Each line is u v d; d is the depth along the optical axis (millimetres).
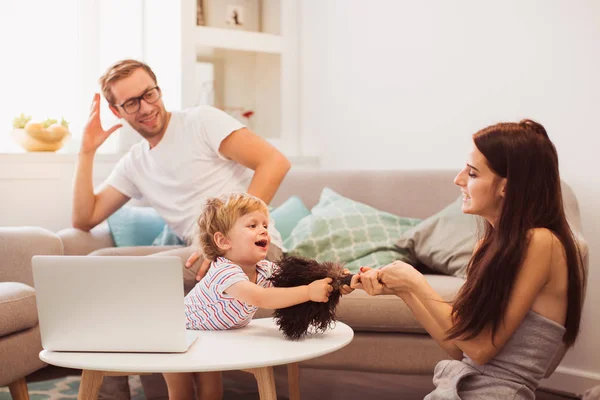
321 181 3354
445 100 3521
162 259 1537
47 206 3496
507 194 1569
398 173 3230
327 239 2902
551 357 1588
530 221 1560
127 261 1552
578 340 2980
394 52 3766
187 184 2783
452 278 2666
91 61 3898
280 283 1758
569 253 1571
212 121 2744
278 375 3090
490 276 1547
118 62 2734
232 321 1826
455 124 3477
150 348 1591
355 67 3986
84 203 3014
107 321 1591
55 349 1632
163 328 1571
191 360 1521
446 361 1694
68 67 3893
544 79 3098
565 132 3029
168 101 3977
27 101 3814
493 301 1537
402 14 3719
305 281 1735
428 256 2805
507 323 1543
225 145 2725
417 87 3654
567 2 3004
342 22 4051
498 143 1581
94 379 1604
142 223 3230
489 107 3324
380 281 1708
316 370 3221
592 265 2936
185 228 2814
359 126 3979
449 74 3496
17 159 3410
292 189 3389
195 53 3936
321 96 4195
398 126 3760
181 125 2793
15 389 2344
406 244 2869
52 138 3561
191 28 3912
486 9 3324
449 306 1639
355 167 4016
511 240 1545
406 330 2455
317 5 4199
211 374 2139
